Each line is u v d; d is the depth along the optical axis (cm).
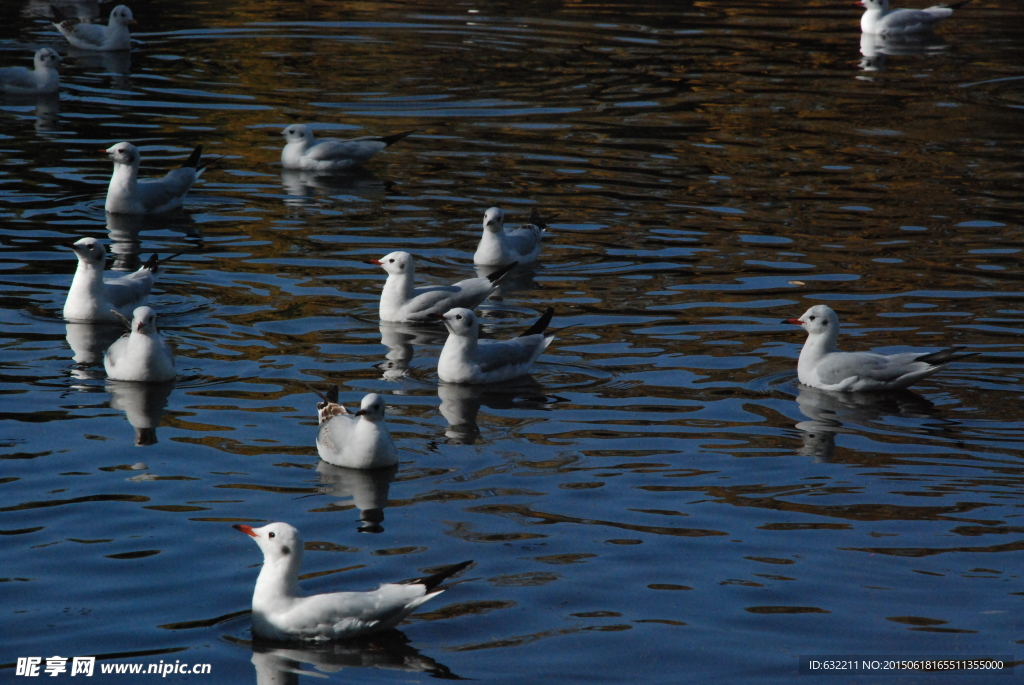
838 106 3180
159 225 2250
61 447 1360
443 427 1461
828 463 1372
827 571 1134
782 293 1961
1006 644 1012
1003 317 1853
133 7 4250
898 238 2236
